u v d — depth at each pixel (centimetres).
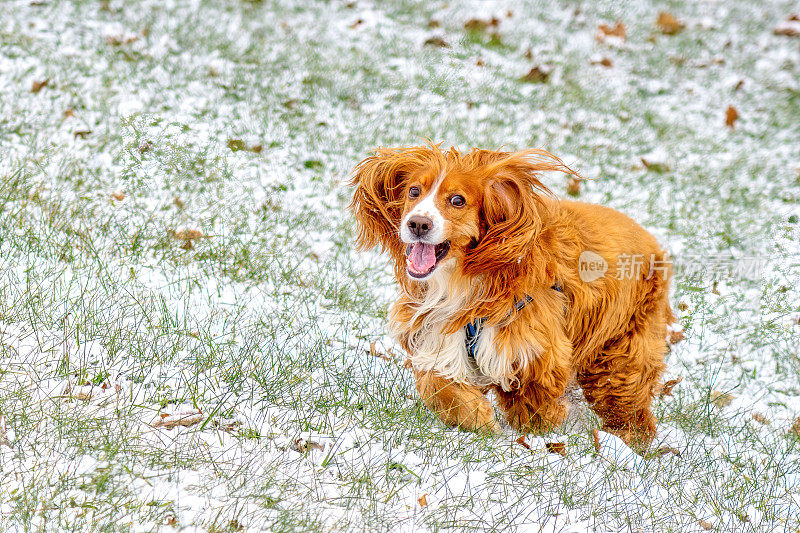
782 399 783
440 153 594
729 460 650
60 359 595
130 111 1130
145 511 464
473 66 1522
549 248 595
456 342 615
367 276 898
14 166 945
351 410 611
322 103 1300
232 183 1023
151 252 844
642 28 1883
